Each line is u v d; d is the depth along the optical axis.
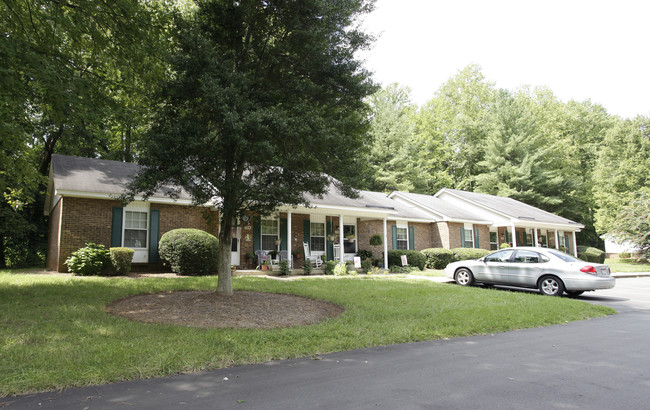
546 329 7.83
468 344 6.51
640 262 35.31
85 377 4.41
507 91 44.75
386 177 38.47
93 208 15.28
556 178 40.78
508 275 13.50
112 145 24.75
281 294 11.02
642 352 6.00
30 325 6.68
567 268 12.37
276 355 5.56
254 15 8.96
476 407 3.85
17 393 4.05
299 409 3.76
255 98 8.51
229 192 8.29
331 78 9.11
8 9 9.52
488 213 28.97
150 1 11.45
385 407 3.83
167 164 7.70
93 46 10.62
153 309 8.40
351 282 14.27
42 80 8.32
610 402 4.00
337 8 8.74
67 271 14.64
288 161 8.50
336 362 5.39
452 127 46.94
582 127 48.47
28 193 17.27
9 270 17.05
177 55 8.12
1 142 9.67
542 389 4.38
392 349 6.14
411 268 21.86
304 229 20.86
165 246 15.12
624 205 35.19
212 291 10.65
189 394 4.12
